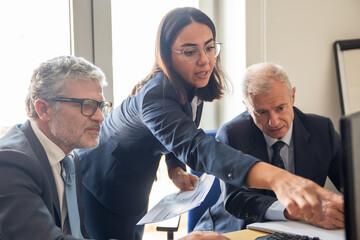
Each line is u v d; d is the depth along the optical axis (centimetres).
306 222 137
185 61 147
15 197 108
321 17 273
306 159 172
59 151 137
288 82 163
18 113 213
